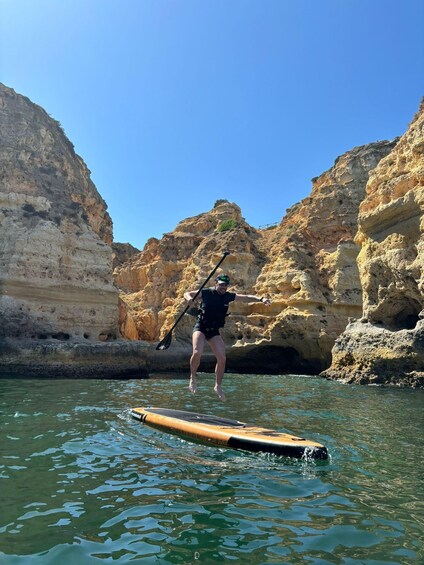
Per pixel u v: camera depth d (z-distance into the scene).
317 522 4.39
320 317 28.83
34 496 4.95
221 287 6.91
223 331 32.03
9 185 27.53
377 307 21.67
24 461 6.20
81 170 36.16
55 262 26.77
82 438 7.59
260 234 42.31
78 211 30.08
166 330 34.78
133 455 6.62
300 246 33.06
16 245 25.66
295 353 30.91
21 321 24.52
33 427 8.41
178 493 5.12
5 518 4.37
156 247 44.53
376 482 5.57
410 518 4.51
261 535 4.11
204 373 28.69
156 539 3.99
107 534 4.08
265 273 33.00
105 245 29.75
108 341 28.34
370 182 24.45
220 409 11.42
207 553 3.76
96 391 15.25
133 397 13.66
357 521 4.43
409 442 7.69
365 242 23.52
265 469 6.04
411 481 5.62
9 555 3.66
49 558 3.62
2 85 30.88
